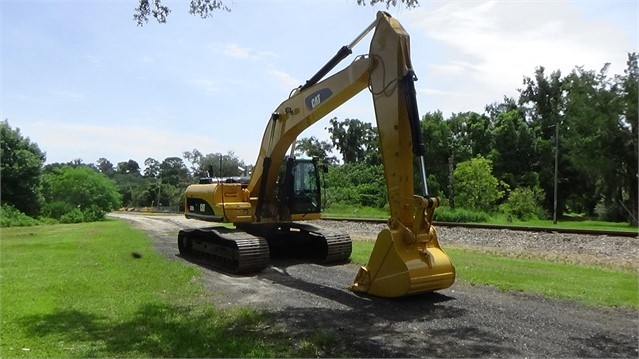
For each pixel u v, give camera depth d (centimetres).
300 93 1046
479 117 4853
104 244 1595
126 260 1199
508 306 725
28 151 3966
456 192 3603
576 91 3981
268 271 1070
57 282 896
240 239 1076
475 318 665
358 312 698
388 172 787
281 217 1238
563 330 611
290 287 887
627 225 2927
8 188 3772
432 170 4506
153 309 700
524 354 530
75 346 540
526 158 4612
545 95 5175
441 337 586
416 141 760
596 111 3772
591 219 4244
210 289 862
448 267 771
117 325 620
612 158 3759
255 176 1228
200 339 562
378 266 791
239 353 516
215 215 1206
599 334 596
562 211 4722
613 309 708
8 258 1239
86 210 3975
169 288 855
